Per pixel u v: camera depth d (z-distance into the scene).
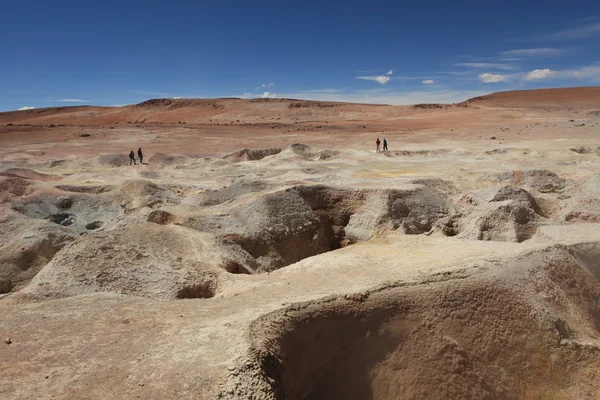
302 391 7.53
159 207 18.80
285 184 20.86
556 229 13.16
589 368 8.70
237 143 46.44
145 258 11.94
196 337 7.27
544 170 22.53
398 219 17.69
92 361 6.71
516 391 8.30
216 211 17.38
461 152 33.69
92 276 11.17
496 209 15.72
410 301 8.80
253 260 14.49
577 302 10.09
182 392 6.00
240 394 6.04
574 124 51.84
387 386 8.02
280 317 7.85
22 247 16.38
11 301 10.30
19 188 23.03
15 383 6.24
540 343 8.83
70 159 35.81
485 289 9.25
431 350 8.32
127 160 36.03
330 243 18.16
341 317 8.35
